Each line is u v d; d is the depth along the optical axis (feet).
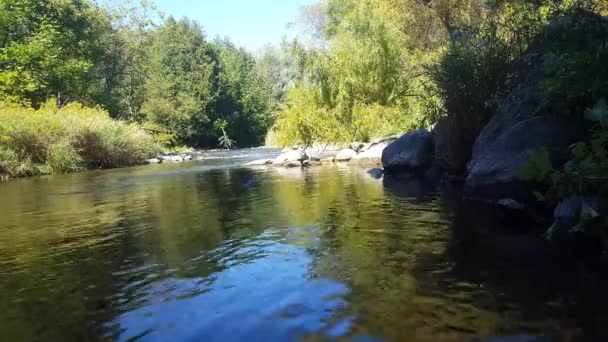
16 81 75.00
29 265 11.68
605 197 11.32
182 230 15.05
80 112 66.69
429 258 10.53
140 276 10.23
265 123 170.09
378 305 7.89
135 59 126.41
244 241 13.03
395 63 49.44
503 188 16.42
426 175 28.35
